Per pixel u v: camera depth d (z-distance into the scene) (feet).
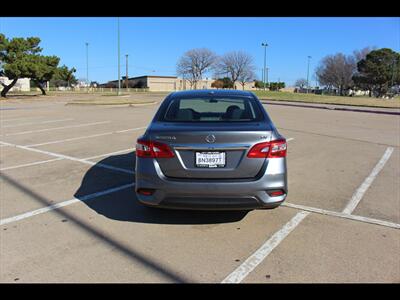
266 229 13.34
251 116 13.75
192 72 296.10
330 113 67.31
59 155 26.63
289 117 57.52
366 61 262.88
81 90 277.64
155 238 12.60
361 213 15.01
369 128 43.86
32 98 129.59
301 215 14.73
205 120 13.48
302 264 10.86
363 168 22.93
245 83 326.65
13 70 125.08
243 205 12.09
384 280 10.02
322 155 26.96
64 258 11.21
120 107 77.20
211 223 13.87
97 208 15.52
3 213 14.94
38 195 17.29
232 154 12.01
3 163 24.08
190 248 11.88
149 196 12.48
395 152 28.45
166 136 12.18
